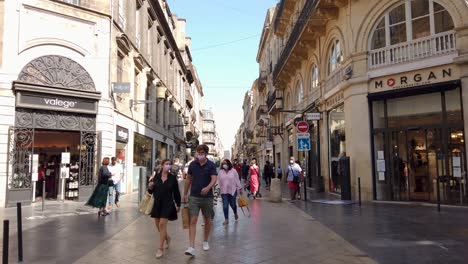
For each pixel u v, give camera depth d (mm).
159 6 28406
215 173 6957
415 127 14422
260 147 56875
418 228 8969
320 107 20688
